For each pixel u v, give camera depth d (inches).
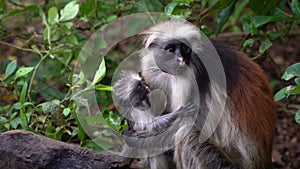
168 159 317.7
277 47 529.0
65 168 281.3
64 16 369.4
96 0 383.9
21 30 488.4
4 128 320.2
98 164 284.8
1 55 498.6
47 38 384.8
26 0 483.2
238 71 310.5
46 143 282.0
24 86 322.7
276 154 417.7
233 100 305.3
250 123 306.5
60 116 324.8
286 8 448.1
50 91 417.4
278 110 449.1
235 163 312.7
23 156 279.4
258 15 383.2
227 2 373.7
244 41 402.3
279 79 483.5
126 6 410.6
